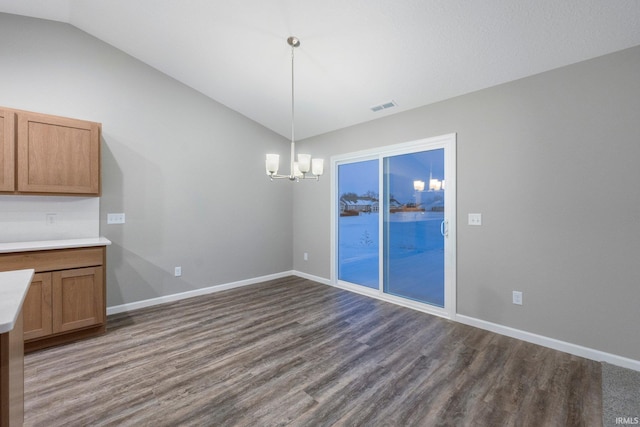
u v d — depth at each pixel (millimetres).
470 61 2523
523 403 1771
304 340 2602
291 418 1646
